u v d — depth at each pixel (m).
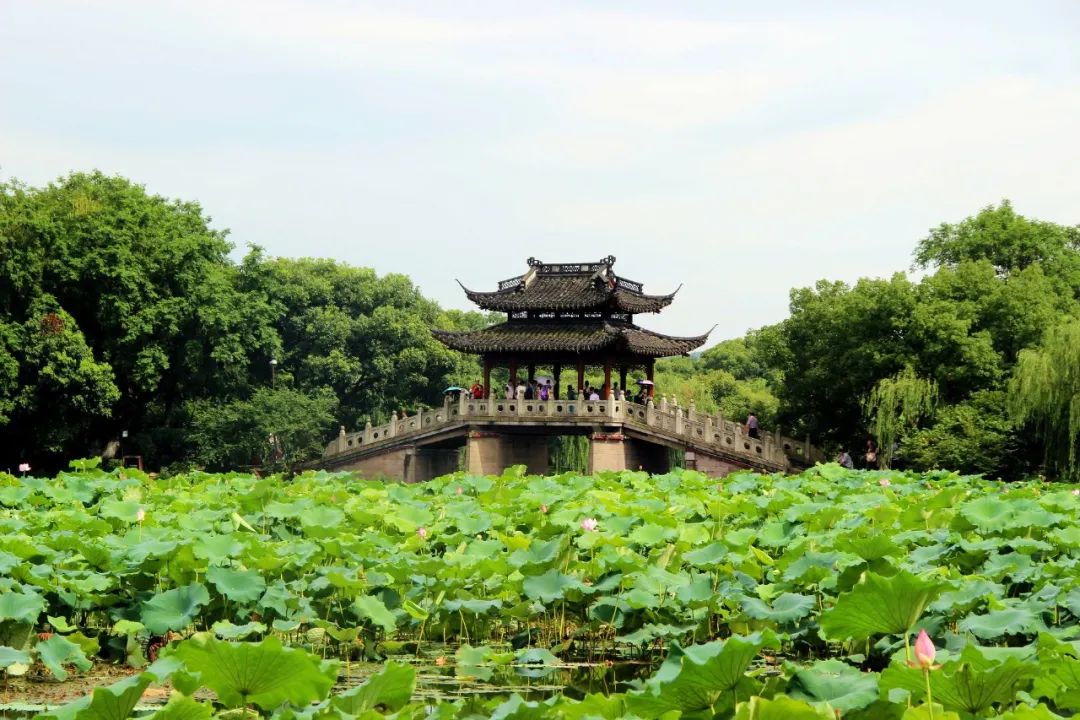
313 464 49.31
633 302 48.38
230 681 7.52
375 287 64.56
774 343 47.16
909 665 7.81
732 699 7.41
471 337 46.53
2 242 42.78
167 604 12.26
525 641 13.90
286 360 62.03
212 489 25.66
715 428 43.28
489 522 18.39
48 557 14.80
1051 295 46.06
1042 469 37.53
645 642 13.37
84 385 43.50
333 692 11.39
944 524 18.34
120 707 7.34
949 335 41.31
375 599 12.93
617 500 21.12
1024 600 12.30
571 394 46.38
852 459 46.44
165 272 47.81
